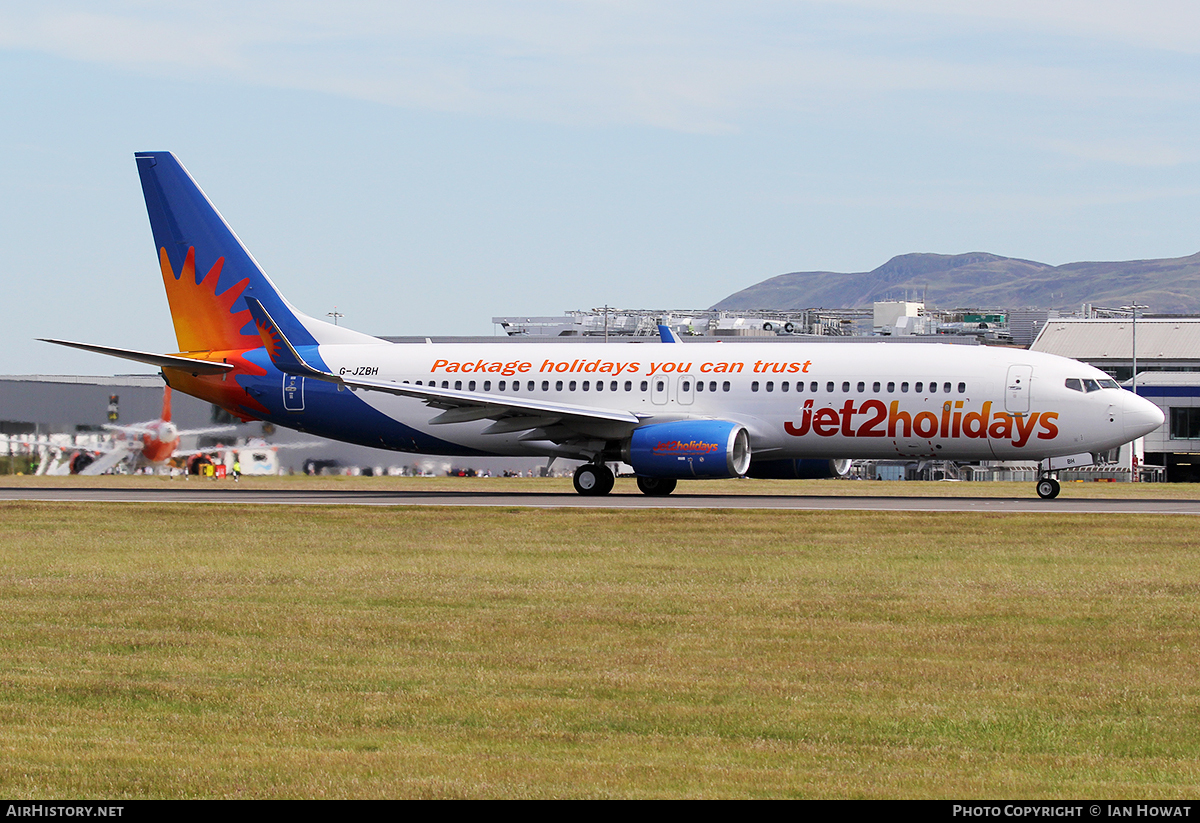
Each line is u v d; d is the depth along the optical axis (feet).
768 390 545.44
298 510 469.16
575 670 192.44
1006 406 524.11
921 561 314.96
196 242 610.24
